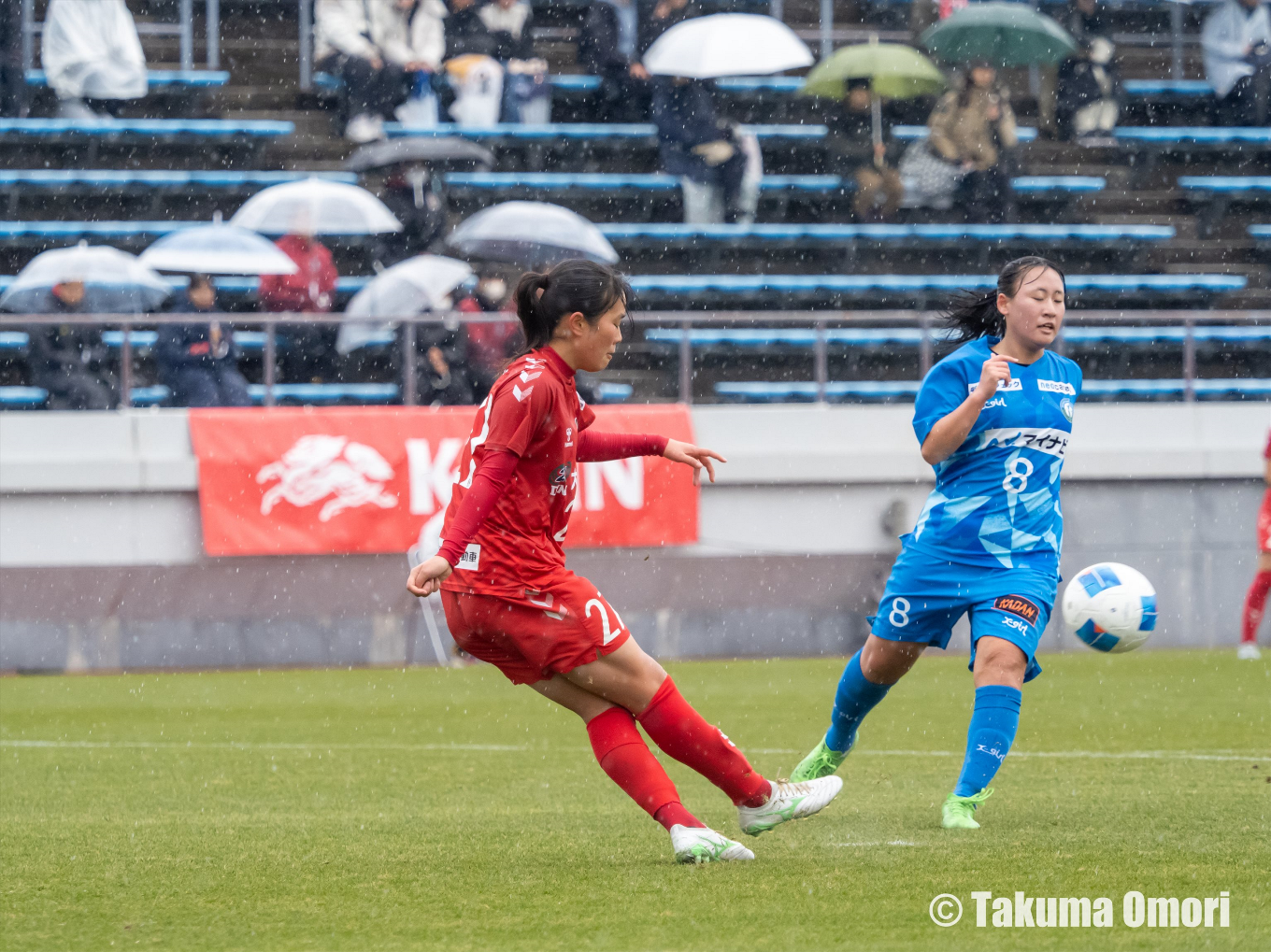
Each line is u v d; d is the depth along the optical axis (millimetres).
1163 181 71875
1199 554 51969
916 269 65312
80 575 46406
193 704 37344
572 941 11922
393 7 65562
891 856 15633
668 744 15359
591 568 48469
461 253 55781
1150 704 34750
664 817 15328
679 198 66188
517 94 66875
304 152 67312
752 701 36812
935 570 18047
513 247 53312
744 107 72188
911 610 18203
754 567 49750
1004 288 18000
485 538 14672
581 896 13742
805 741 29188
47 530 46375
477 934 12227
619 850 16484
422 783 23781
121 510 46750
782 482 50000
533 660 14859
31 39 67938
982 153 65062
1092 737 28828
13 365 54594
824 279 62562
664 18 68188
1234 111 73312
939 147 65188
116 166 65500
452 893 14008
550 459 14648
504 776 24594
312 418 47750
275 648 47219
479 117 66562
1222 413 52781
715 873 14742
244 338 48781
